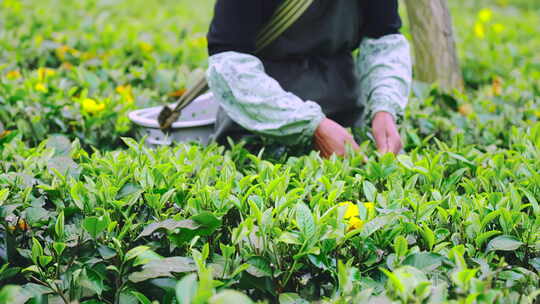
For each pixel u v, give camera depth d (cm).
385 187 198
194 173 201
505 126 286
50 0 682
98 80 346
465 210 165
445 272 145
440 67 363
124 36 484
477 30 489
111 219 171
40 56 423
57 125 288
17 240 171
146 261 149
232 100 242
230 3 237
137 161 201
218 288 141
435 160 198
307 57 255
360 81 266
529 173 193
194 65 439
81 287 152
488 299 125
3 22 531
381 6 256
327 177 195
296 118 228
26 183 183
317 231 147
